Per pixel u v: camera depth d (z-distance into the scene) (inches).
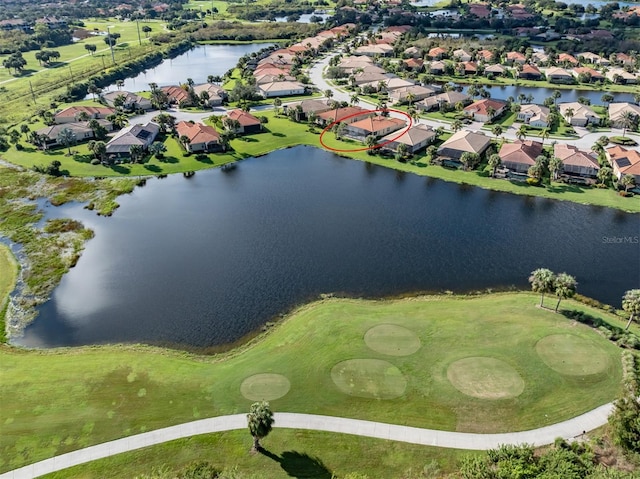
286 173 4493.1
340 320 2504.9
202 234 3427.7
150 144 4990.2
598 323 2426.2
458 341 2332.7
